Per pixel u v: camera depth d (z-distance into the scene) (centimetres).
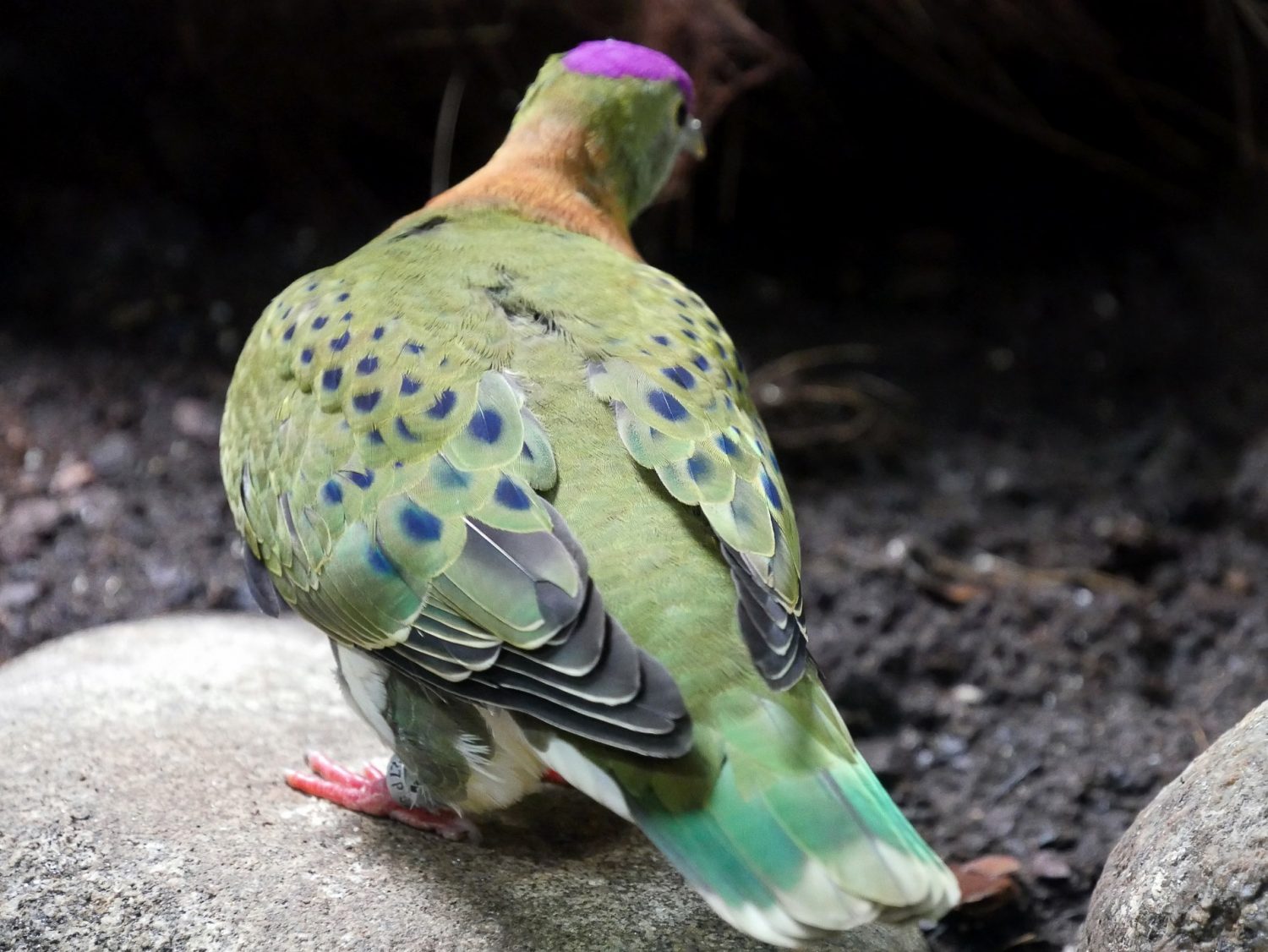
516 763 460
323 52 1020
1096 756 702
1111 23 1038
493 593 407
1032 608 806
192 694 601
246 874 479
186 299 1006
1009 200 1164
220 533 846
